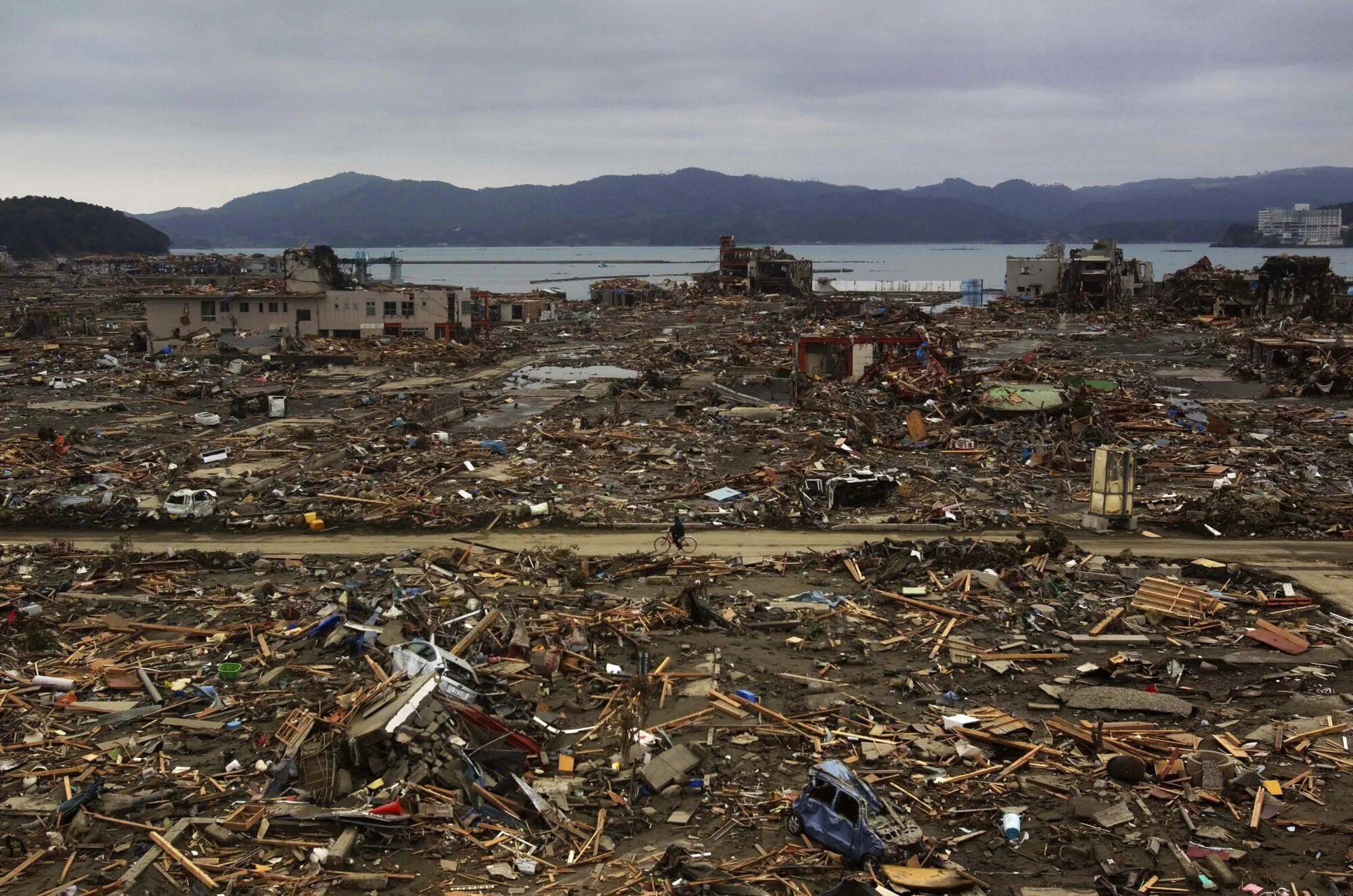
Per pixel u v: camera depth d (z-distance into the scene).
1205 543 37.22
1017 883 17.44
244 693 24.56
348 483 45.56
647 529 39.56
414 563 34.62
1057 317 139.50
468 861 18.14
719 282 189.88
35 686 24.86
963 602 30.33
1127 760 20.56
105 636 28.09
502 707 23.02
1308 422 60.75
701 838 18.80
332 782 19.94
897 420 60.59
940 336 81.06
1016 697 24.58
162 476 47.56
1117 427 57.72
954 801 19.91
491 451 53.19
